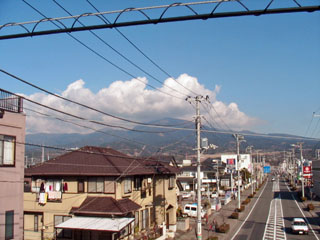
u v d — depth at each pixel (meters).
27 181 39.38
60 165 30.50
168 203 38.56
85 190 28.98
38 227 29.84
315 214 52.31
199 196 27.67
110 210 26.53
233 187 88.06
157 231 32.44
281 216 50.56
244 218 48.56
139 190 32.53
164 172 36.50
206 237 34.66
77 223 25.83
